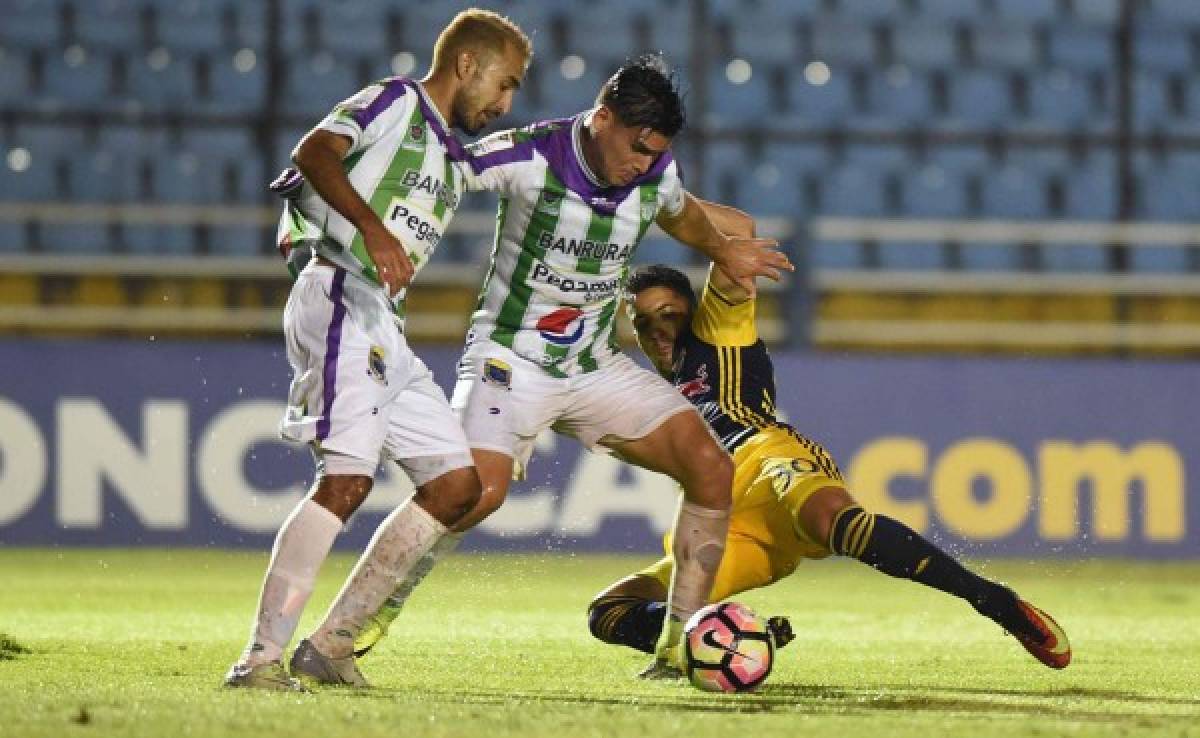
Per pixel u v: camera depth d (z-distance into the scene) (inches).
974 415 1694.1
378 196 669.3
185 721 556.1
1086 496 1704.0
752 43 2134.6
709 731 557.6
